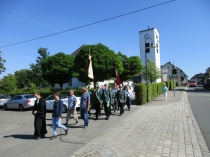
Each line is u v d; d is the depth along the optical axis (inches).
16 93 942.4
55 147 237.8
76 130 323.6
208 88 1608.0
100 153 205.3
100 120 405.1
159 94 1021.2
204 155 192.7
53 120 283.3
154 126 322.7
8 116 542.6
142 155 195.5
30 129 353.7
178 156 190.5
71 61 1217.4
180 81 3129.9
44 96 815.7
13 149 238.5
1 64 1596.9
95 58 1023.6
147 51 733.3
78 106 559.5
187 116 404.5
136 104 650.2
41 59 2468.0
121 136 269.4
